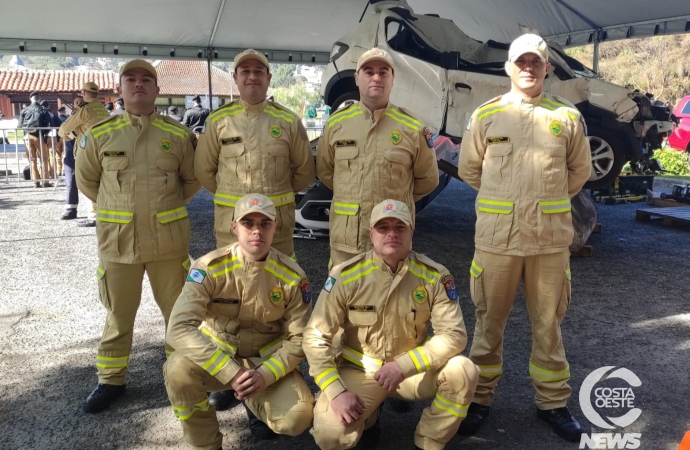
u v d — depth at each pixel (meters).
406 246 2.49
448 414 2.44
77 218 8.23
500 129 2.78
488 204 2.82
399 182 3.04
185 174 3.28
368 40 7.43
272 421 2.47
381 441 2.77
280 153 3.13
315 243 6.79
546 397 2.88
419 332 2.61
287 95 58.75
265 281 2.61
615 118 6.27
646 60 31.80
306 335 2.53
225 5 9.41
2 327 4.16
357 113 3.07
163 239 3.07
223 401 3.07
